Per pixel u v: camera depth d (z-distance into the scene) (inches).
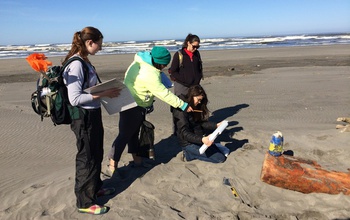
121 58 1259.2
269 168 152.2
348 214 131.3
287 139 224.1
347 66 691.4
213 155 181.5
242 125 280.8
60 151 250.5
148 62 158.1
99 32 127.5
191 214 135.5
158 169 177.0
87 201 137.6
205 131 213.5
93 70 130.9
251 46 2043.6
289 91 426.3
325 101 360.2
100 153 136.9
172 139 240.4
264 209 138.8
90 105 128.3
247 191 152.9
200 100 180.7
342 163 180.5
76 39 125.6
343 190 144.5
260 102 371.6
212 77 613.0
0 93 514.0
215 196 149.5
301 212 135.1
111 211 139.8
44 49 2447.1
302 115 308.7
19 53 2018.9
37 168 217.2
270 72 652.1
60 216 137.5
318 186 146.5
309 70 645.3
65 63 123.6
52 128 304.0
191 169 176.7
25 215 141.4
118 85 132.2
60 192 160.7
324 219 131.1
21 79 699.4
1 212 147.2
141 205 143.6
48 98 122.0
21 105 406.3
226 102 379.9
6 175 205.5
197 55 236.7
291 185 149.4
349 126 233.5
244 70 721.6
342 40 2386.8
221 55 1264.8
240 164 178.1
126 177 172.9
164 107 370.6
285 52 1270.9
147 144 170.6
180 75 231.6
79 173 134.7
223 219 131.7
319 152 197.2
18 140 273.6
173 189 156.4
